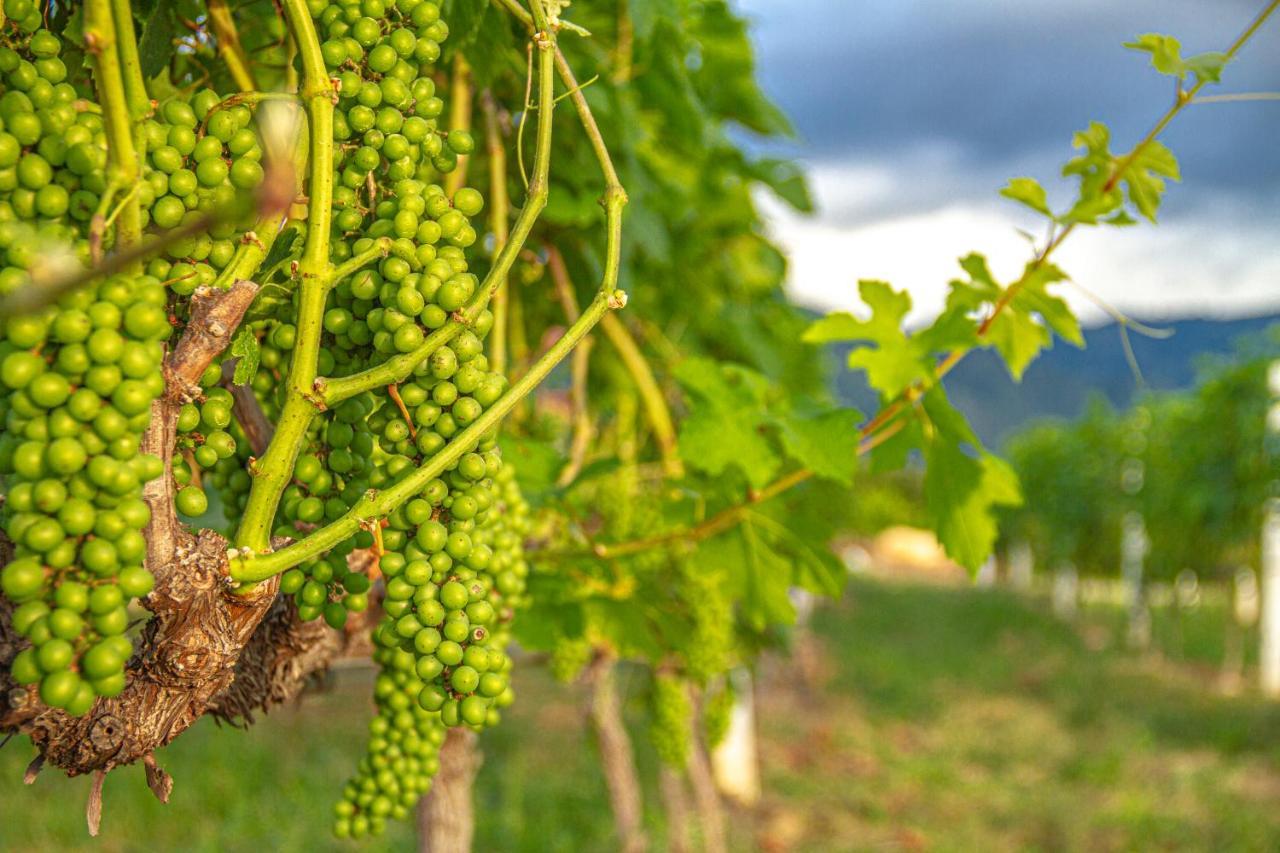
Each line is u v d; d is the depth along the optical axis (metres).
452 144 1.16
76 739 0.95
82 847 7.54
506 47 1.80
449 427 1.06
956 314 2.10
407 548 1.04
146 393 0.86
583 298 2.69
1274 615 14.87
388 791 1.46
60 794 8.30
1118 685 15.19
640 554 2.37
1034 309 2.07
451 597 1.03
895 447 2.26
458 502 1.05
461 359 1.05
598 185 2.38
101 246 0.90
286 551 1.00
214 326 0.97
